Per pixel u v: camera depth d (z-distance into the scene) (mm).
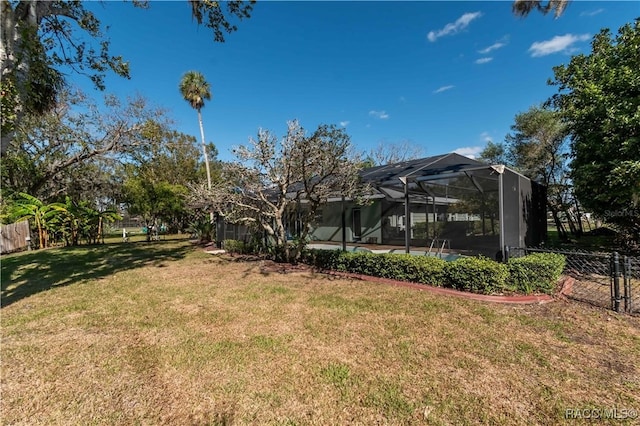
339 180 7668
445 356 3223
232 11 7055
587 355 3201
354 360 3172
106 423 2293
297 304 5117
